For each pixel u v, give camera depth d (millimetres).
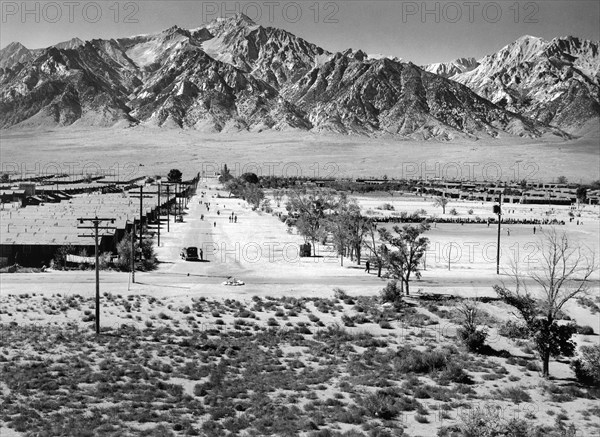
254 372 48312
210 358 51750
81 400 40875
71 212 121812
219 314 66250
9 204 168375
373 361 52562
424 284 83562
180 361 50500
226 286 79812
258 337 58688
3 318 62250
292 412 40000
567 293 78438
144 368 48125
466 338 58062
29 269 87938
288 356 53250
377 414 39844
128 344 54344
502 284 82750
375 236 127812
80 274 85312
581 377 49031
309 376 47812
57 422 36906
